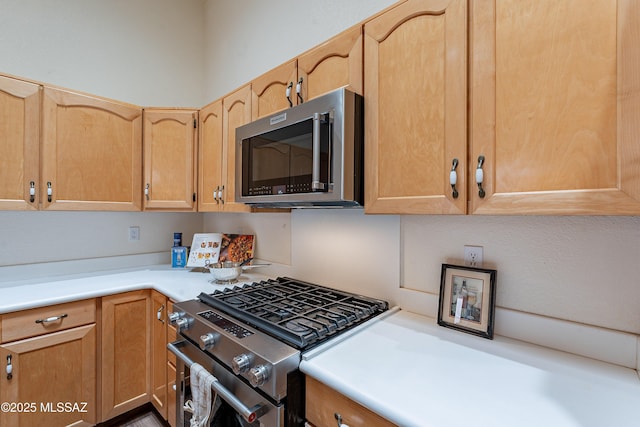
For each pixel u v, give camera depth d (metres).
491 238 1.13
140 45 2.44
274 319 1.15
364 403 0.74
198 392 1.14
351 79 1.14
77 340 1.61
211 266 1.94
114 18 2.31
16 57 1.92
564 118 0.72
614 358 0.89
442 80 0.91
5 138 1.58
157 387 1.79
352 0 1.60
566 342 0.97
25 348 1.45
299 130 1.21
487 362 0.91
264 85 1.51
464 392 0.76
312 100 1.15
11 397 1.42
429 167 0.94
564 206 0.72
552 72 0.73
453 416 0.67
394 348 1.00
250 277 1.98
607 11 0.67
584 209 0.69
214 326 1.14
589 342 0.93
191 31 2.73
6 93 1.58
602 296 0.92
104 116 1.90
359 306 1.31
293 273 1.85
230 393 1.02
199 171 2.07
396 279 1.37
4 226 1.88
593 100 0.68
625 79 0.65
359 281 1.51
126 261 2.35
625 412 0.69
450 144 0.89
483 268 1.13
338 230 1.60
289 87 1.37
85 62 2.18
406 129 0.99
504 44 0.80
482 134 0.83
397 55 1.01
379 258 1.43
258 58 2.21
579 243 0.96
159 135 2.07
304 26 1.86
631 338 0.87
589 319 0.94
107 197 1.91
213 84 2.68
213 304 1.37
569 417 0.67
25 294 1.58
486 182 0.83
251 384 0.92
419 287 1.32
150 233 2.49
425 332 1.12
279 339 1.03
